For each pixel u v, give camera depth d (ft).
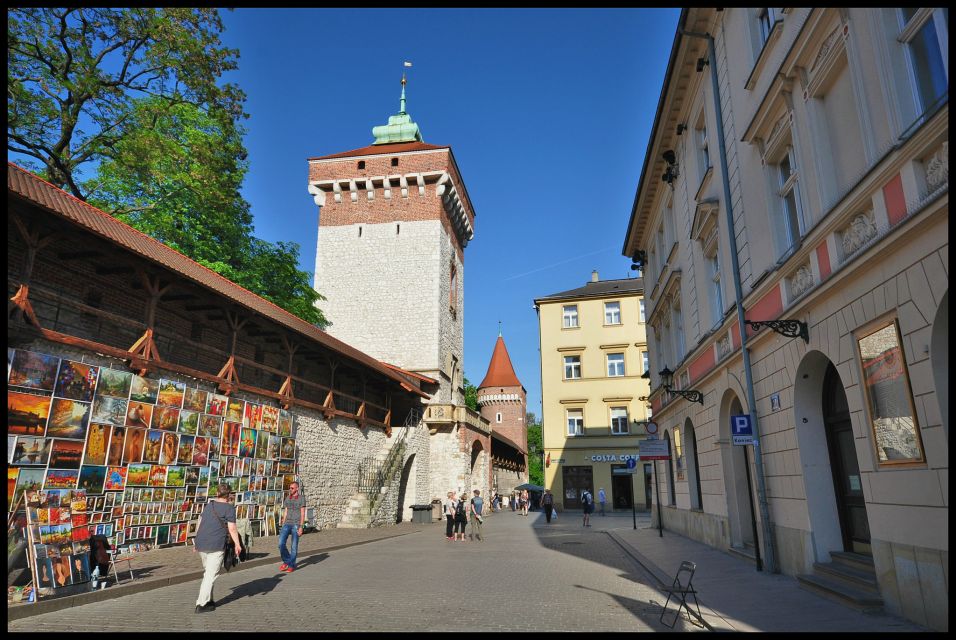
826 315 28.02
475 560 48.06
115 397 43.62
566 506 134.82
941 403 19.72
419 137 157.69
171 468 48.96
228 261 93.61
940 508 19.92
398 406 120.16
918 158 20.62
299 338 70.23
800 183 31.01
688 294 57.62
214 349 56.54
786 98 31.89
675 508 69.31
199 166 76.33
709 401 50.85
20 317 36.88
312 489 73.67
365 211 140.26
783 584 31.48
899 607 22.54
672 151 61.21
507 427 235.20
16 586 28.66
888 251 22.20
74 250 45.16
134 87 71.20
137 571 36.70
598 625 23.79
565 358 143.54
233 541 28.73
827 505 31.07
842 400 30.53
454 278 152.05
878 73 23.34
